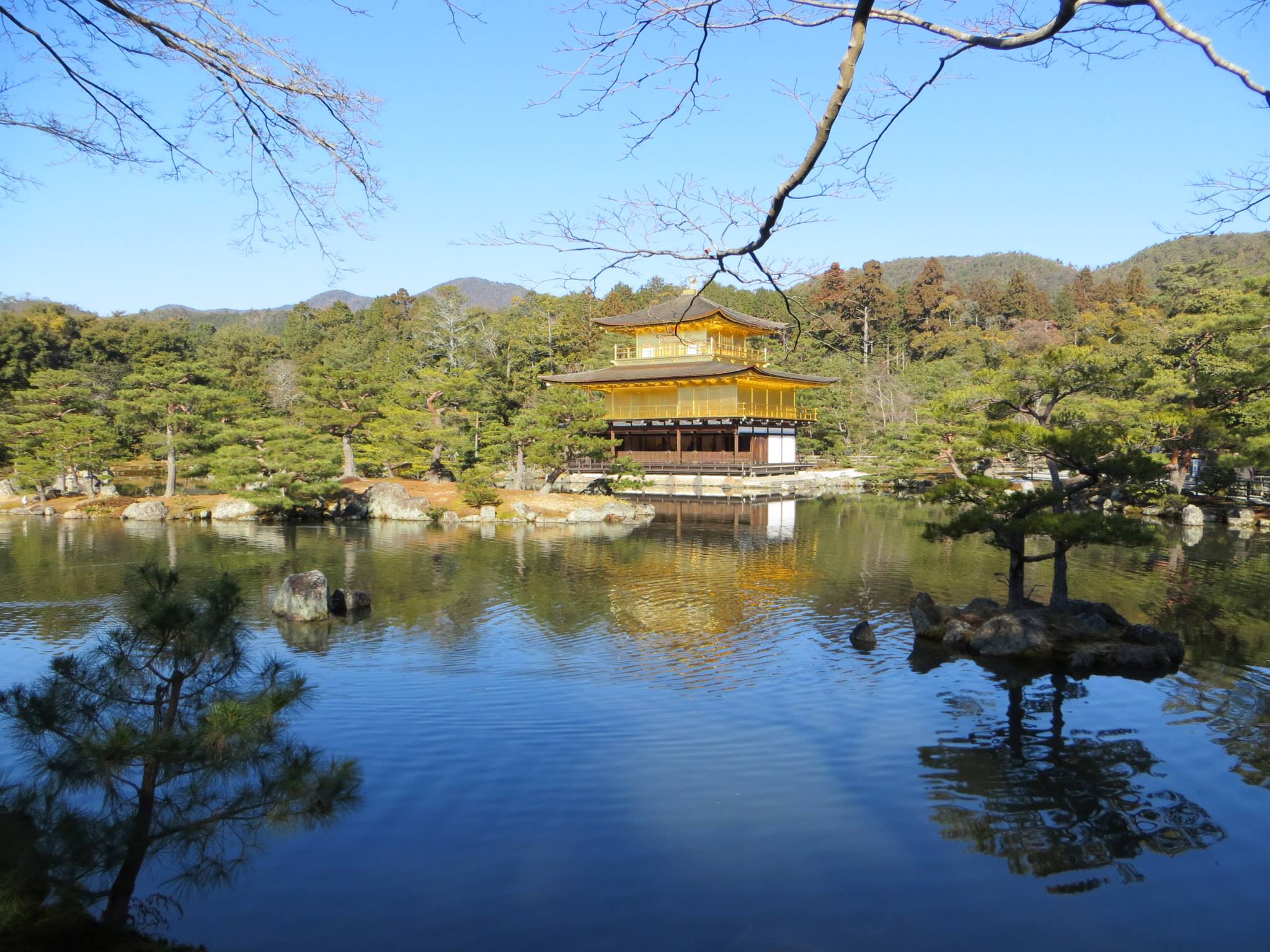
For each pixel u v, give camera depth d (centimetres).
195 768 765
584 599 2595
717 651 2009
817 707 1605
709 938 861
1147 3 412
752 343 7269
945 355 11594
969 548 3578
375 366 8675
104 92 614
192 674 820
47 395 5047
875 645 2066
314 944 840
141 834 760
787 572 3045
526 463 6200
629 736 1442
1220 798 1207
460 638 2131
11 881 671
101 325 8731
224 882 957
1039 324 11131
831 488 6625
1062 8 414
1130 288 11931
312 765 846
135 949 798
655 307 7012
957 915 905
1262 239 14150
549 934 866
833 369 8825
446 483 5406
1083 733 1465
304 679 830
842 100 458
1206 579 2823
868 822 1124
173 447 4959
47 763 711
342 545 3672
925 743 1423
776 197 502
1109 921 896
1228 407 4106
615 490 5966
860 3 441
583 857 1026
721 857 1032
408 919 888
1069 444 2025
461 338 8281
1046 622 2069
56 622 2242
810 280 589
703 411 6412
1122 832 1103
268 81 607
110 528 4191
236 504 4600
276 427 4784
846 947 845
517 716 1541
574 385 6475
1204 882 977
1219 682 1752
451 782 1246
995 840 1075
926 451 5650
